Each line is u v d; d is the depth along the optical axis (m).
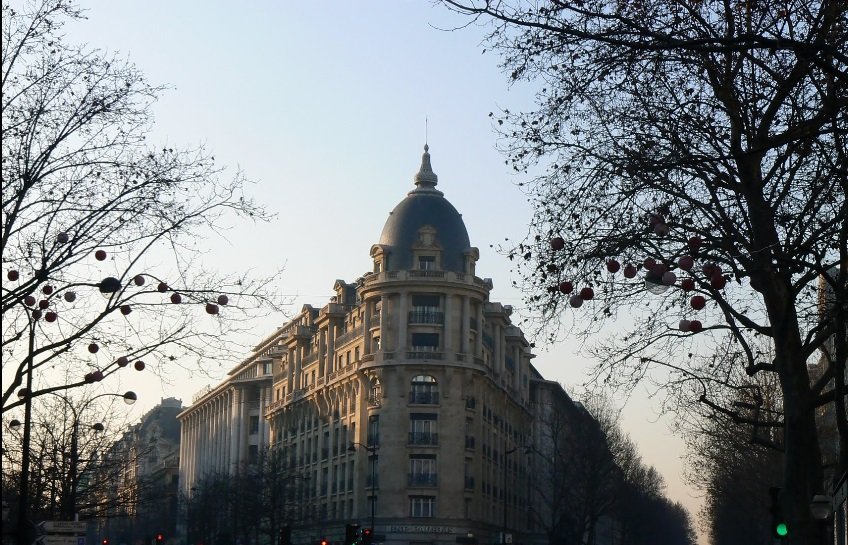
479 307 104.56
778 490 27.14
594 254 22.11
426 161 109.12
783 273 22.33
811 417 24.17
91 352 26.08
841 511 30.30
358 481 102.06
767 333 25.12
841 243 22.17
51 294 25.73
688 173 22.66
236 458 156.88
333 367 112.50
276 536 109.25
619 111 22.78
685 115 22.19
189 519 132.00
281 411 125.12
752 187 22.44
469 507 101.44
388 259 104.12
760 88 21.89
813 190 22.34
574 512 110.25
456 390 100.38
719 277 16.30
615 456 114.75
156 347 26.52
